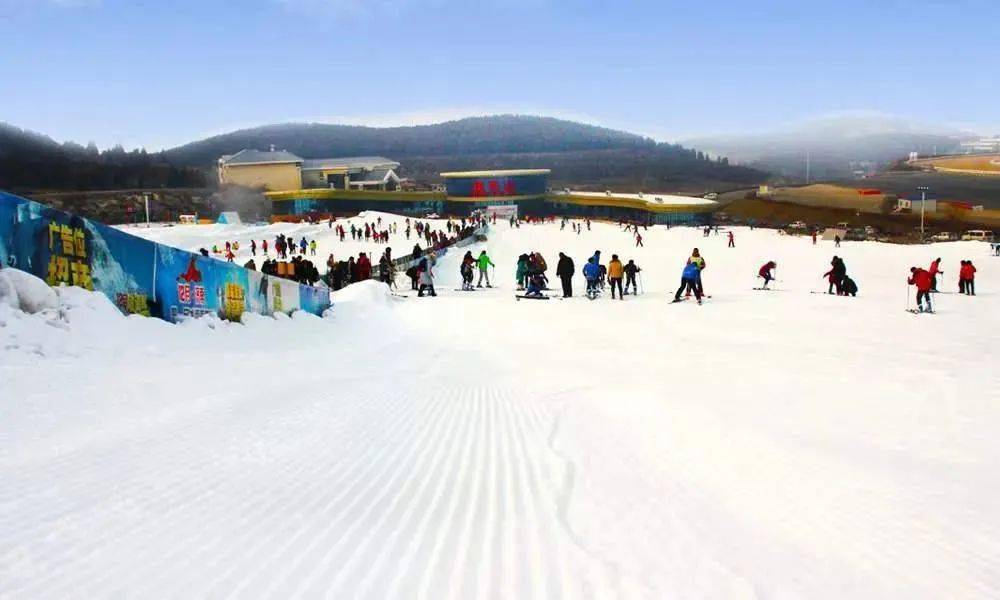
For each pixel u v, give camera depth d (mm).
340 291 28766
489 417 9266
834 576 4195
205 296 16312
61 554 4023
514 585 3898
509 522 5039
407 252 60250
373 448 7285
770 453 7254
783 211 123000
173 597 3537
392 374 13711
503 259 55531
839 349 15984
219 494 5332
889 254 54156
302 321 20859
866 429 8438
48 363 9711
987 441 7824
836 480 6277
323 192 129250
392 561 4184
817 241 66312
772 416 9242
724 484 6172
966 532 4977
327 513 5055
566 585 3920
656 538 4785
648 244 64812
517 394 11203
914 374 12383
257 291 18906
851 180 163750
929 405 9828
